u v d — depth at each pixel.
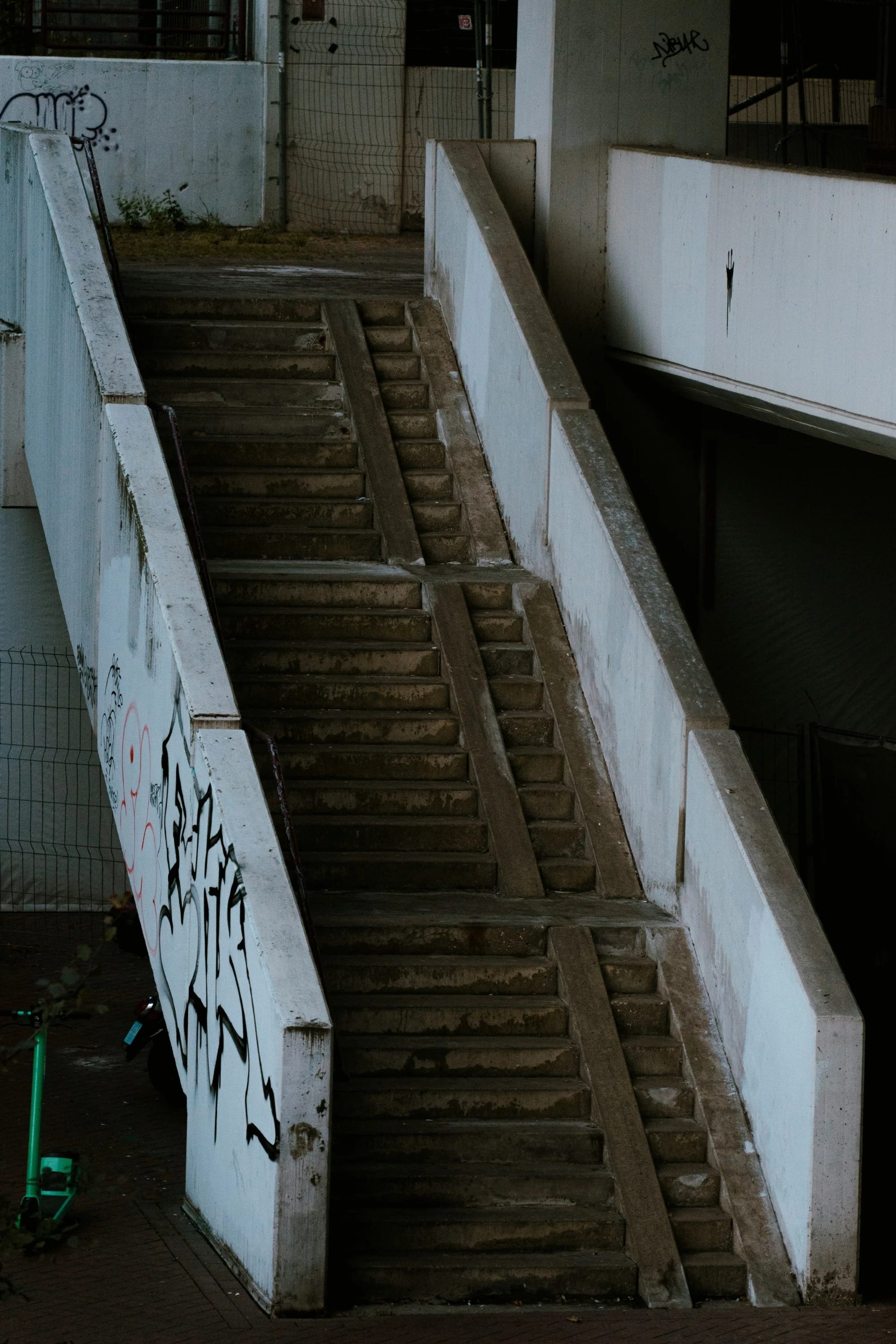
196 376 17.22
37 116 26.02
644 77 17.69
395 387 17.22
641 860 13.42
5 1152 12.60
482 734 14.20
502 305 16.12
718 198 15.21
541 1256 10.94
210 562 15.45
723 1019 12.04
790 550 18.92
